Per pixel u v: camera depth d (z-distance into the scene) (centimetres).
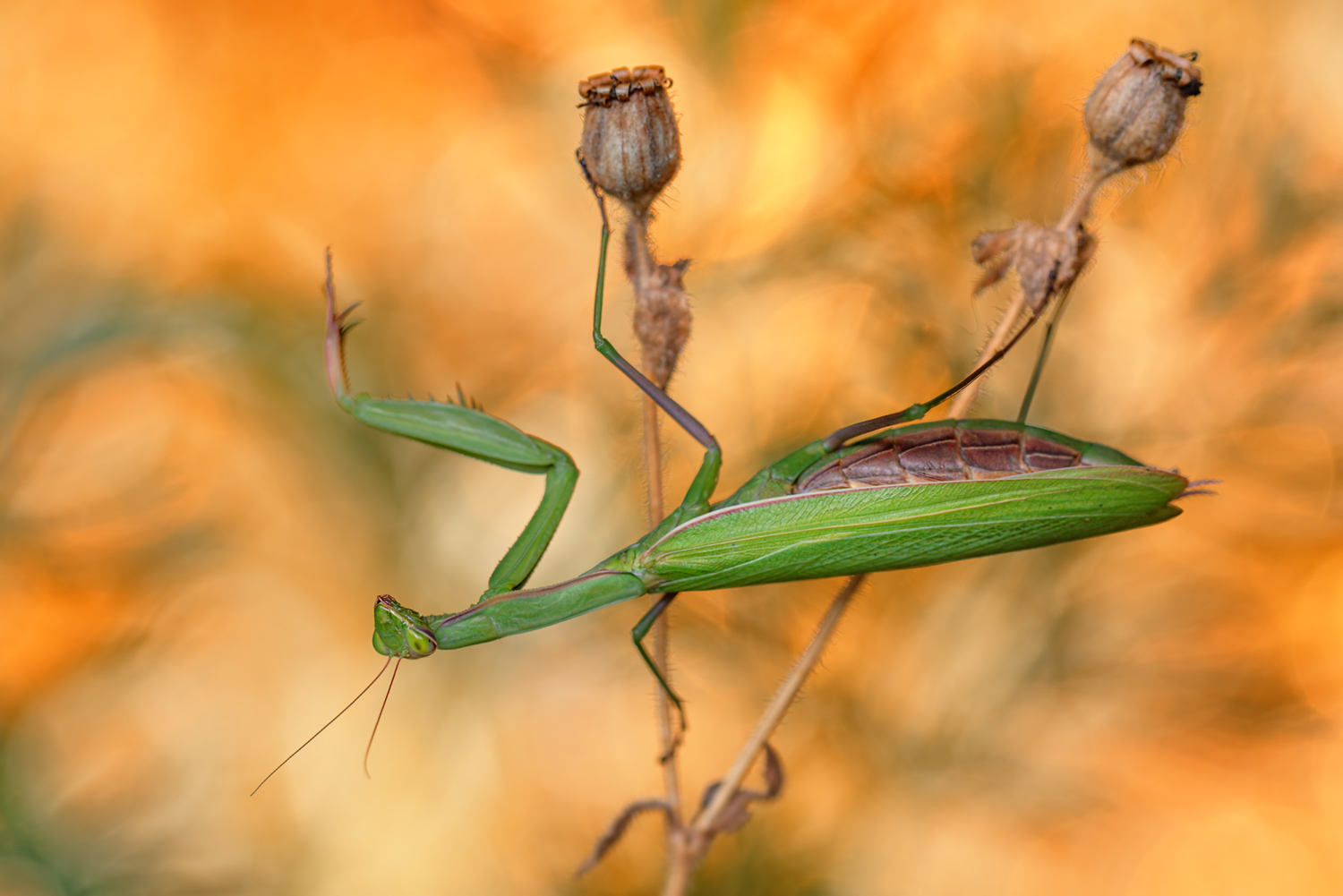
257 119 50
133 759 41
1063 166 44
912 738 41
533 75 50
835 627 33
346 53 51
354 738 41
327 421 44
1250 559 42
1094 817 40
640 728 42
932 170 45
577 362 46
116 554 43
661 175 33
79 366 44
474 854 40
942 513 33
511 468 34
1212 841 40
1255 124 43
